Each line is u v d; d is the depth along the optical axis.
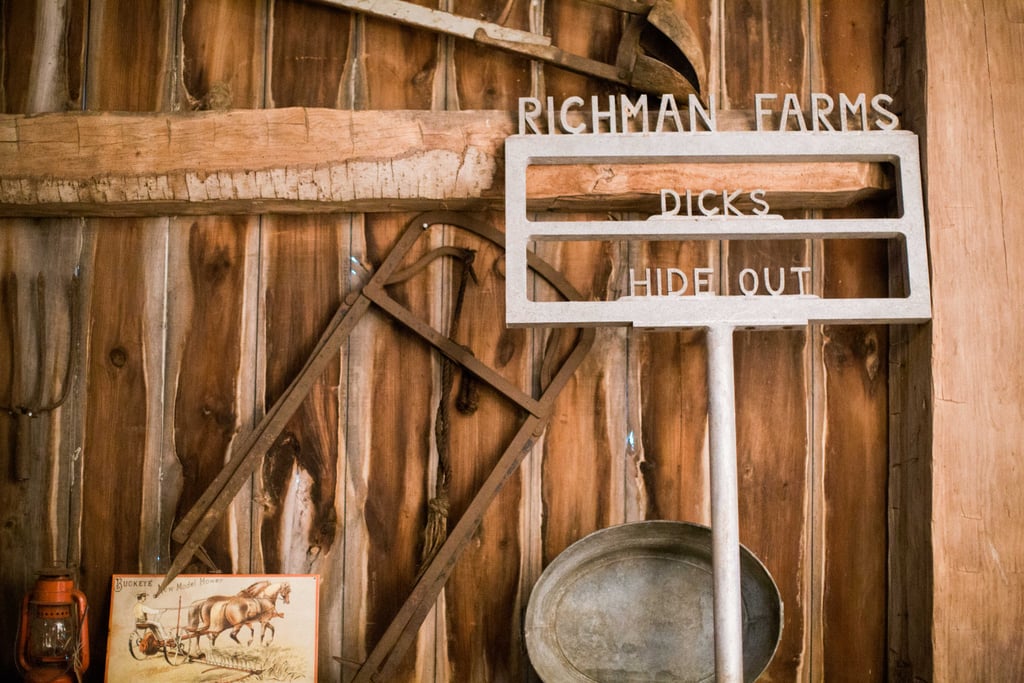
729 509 1.85
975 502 1.90
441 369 2.11
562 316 1.90
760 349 2.12
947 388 1.92
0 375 2.12
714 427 1.88
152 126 2.04
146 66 2.16
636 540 2.00
